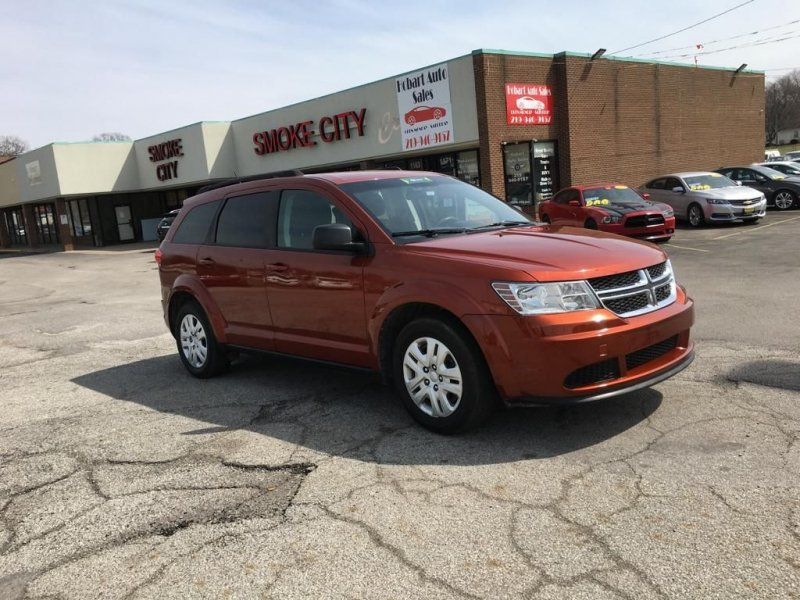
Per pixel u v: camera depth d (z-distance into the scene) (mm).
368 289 4535
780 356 5492
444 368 4180
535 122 22156
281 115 28203
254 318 5578
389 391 5426
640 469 3604
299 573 2889
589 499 3322
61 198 36594
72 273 22234
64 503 3795
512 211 5516
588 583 2652
